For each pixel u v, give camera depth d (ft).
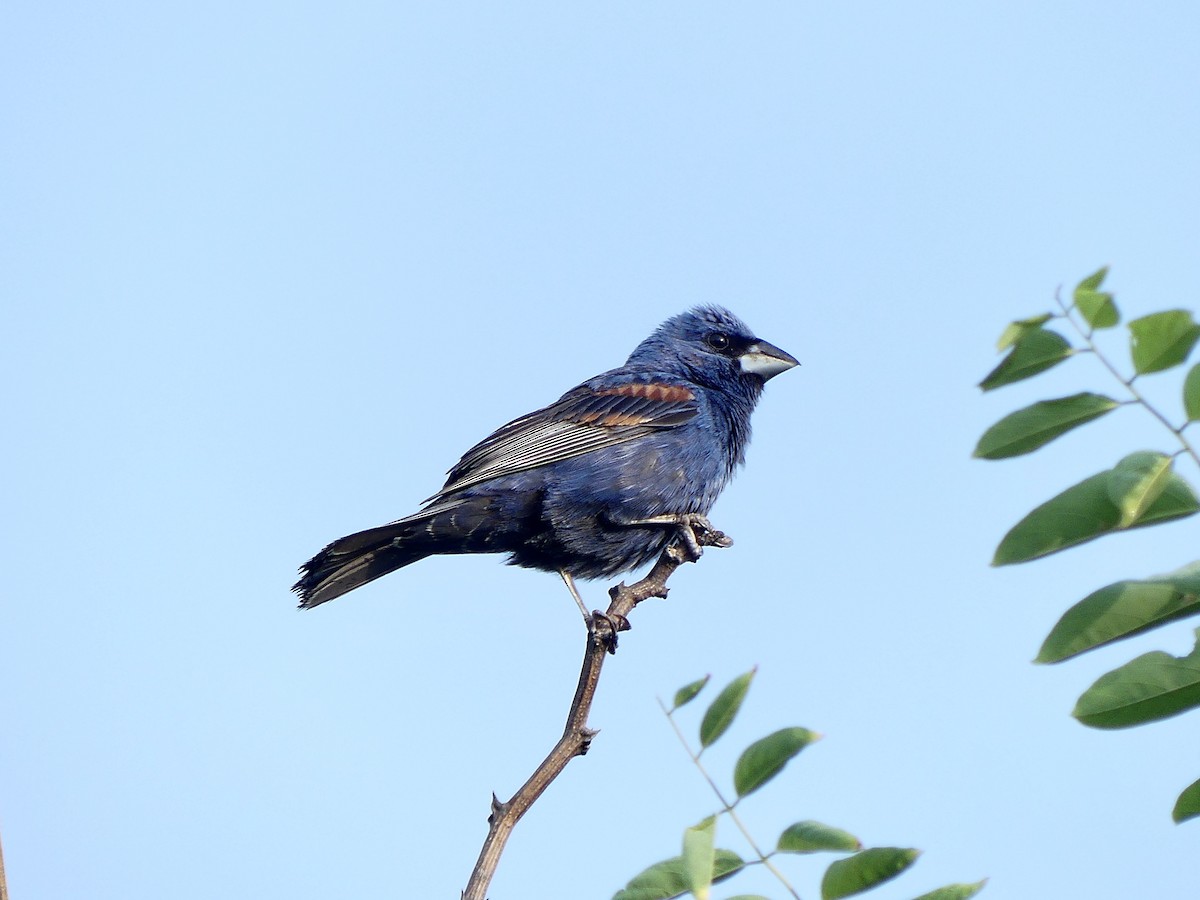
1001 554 23.73
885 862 24.27
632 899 24.50
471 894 28.25
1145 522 22.84
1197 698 23.26
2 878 25.63
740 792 25.68
